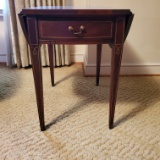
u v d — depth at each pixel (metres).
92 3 1.41
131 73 1.64
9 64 1.77
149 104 1.17
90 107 1.12
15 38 1.67
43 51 1.72
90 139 0.86
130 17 0.72
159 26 1.48
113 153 0.78
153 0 1.40
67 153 0.78
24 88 1.36
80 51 1.93
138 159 0.75
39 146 0.81
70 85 1.43
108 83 1.47
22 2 1.55
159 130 0.92
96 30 0.75
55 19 0.72
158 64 1.61
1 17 1.76
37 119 1.00
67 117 1.02
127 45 1.54
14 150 0.79
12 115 1.03
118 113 1.07
